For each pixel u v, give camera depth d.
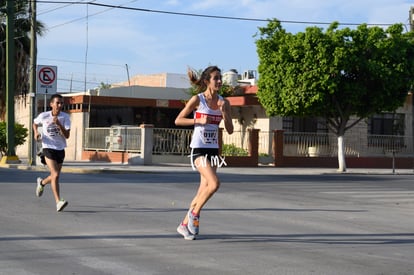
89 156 33.28
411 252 8.00
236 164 30.25
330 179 22.33
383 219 11.35
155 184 17.31
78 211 10.97
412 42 26.59
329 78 25.66
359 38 25.83
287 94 26.39
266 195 15.23
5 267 6.54
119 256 7.18
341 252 7.80
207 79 8.02
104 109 39.09
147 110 38.19
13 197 12.78
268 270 6.64
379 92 26.56
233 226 9.66
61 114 10.70
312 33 25.64
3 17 34.00
